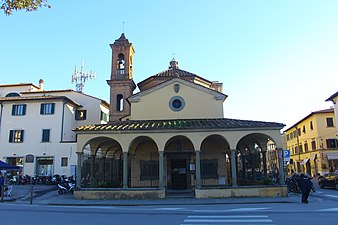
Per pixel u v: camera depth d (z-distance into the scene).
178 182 23.33
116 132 20.58
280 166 20.09
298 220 10.80
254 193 19.53
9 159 34.59
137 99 24.27
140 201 18.48
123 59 33.94
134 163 23.36
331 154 45.12
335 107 35.06
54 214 12.89
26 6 8.51
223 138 21.28
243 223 10.43
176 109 23.91
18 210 14.48
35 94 40.69
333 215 11.98
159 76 27.83
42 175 33.75
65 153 34.06
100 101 39.94
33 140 34.75
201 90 24.20
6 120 35.50
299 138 55.91
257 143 23.09
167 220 11.20
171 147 23.42
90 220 11.17
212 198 19.31
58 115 35.22
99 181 21.92
